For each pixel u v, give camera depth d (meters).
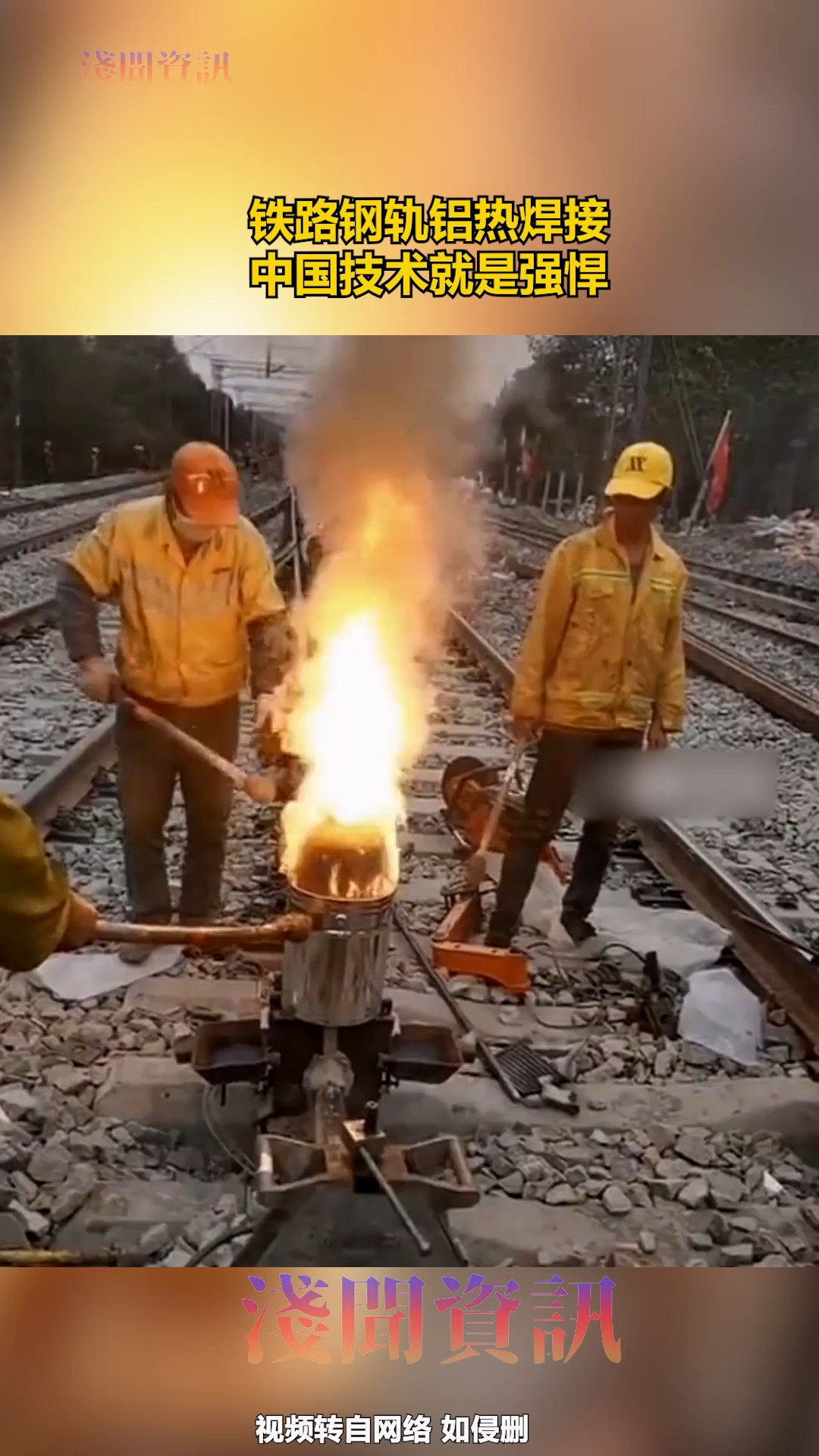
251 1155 2.48
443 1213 2.23
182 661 3.27
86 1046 2.90
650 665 3.40
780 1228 2.44
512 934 3.52
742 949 3.70
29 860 1.75
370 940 2.33
